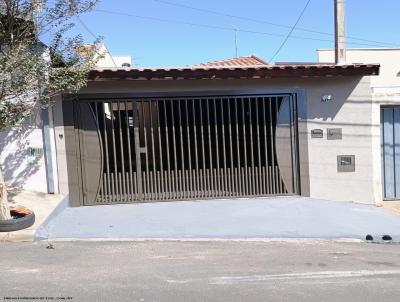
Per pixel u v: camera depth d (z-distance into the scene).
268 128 11.05
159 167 10.73
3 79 7.60
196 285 5.35
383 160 12.00
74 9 8.18
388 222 9.16
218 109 10.84
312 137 11.05
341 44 11.50
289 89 10.90
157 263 6.34
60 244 7.47
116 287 5.24
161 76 9.99
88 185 10.48
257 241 7.94
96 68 9.61
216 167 10.90
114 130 10.58
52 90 8.61
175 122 10.73
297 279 5.63
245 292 5.11
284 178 11.10
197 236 8.05
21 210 8.38
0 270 5.91
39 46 8.43
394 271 6.04
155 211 9.81
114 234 8.02
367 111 11.05
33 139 10.14
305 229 8.56
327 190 11.12
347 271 6.02
